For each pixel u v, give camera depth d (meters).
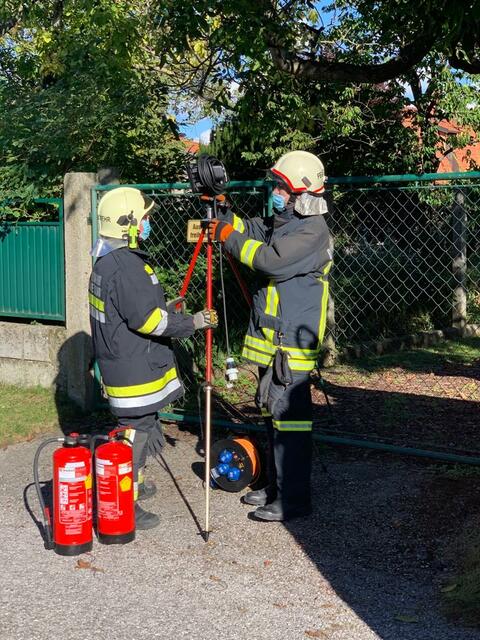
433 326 11.88
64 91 9.23
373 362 9.99
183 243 8.12
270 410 4.96
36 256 7.99
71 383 7.62
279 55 7.48
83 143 9.08
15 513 5.15
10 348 8.18
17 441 6.71
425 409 7.73
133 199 4.80
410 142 13.03
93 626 3.69
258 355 5.04
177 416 7.02
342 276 10.44
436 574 4.21
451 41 6.17
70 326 7.61
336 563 4.38
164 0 7.54
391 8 7.28
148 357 4.82
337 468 5.95
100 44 10.16
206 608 3.87
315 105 9.65
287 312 4.93
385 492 5.41
